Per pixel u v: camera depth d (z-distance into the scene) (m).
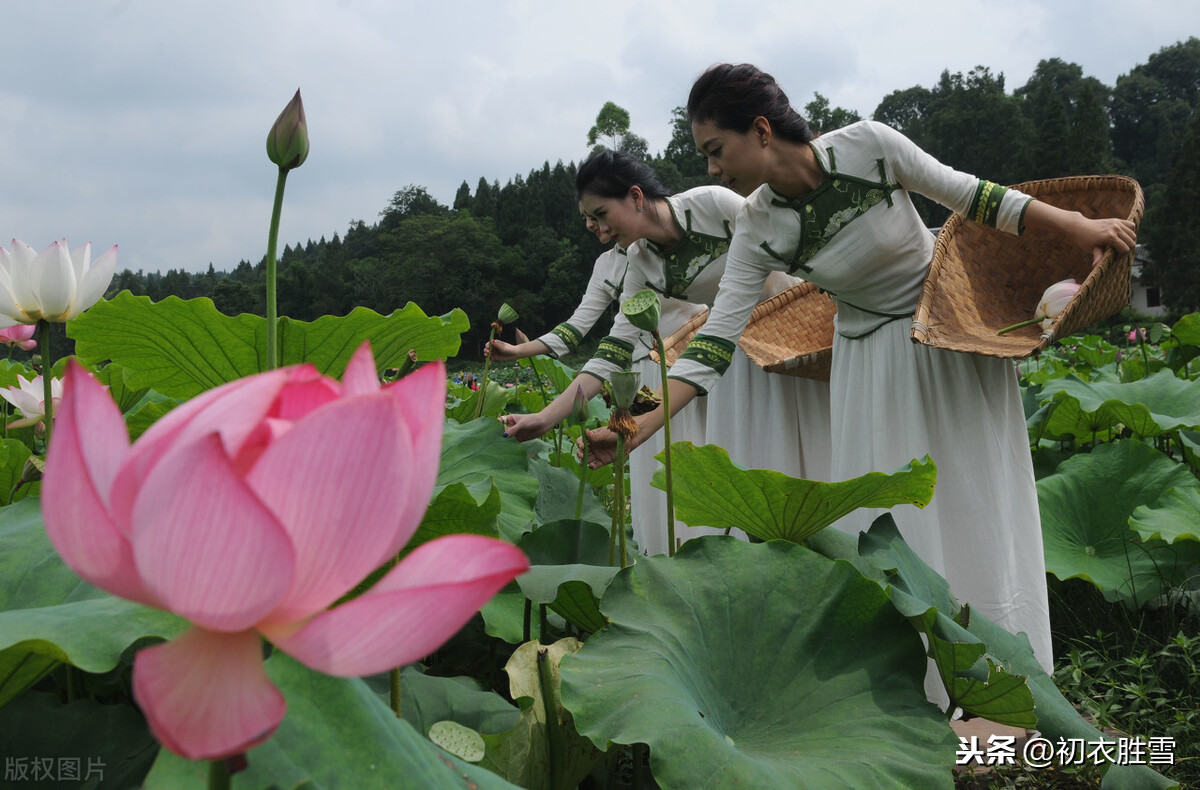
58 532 0.51
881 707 1.65
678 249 3.49
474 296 65.50
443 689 1.63
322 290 70.56
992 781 2.27
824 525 2.15
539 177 74.94
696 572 1.84
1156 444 4.74
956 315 2.65
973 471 2.53
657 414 2.51
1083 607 3.43
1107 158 50.88
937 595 2.20
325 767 0.76
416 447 0.56
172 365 2.03
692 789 1.33
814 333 3.41
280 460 0.49
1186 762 2.35
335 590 0.53
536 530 2.17
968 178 2.59
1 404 2.99
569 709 1.47
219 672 0.51
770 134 2.47
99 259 1.79
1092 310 2.42
